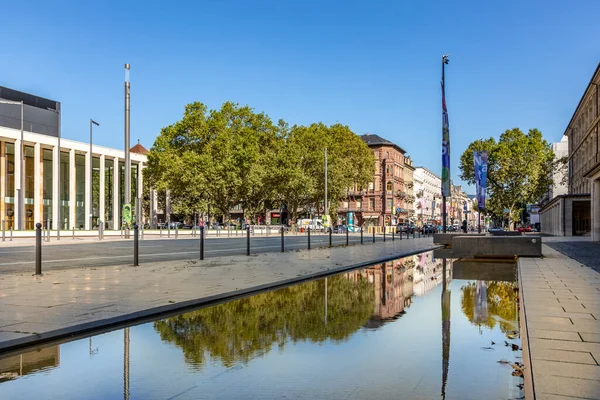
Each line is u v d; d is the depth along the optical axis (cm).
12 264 1411
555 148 10081
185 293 852
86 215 6381
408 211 11394
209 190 5600
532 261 1608
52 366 446
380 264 1639
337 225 8156
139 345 523
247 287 942
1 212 5300
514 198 6969
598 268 1342
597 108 5100
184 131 5844
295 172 5966
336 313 714
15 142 5456
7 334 536
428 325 629
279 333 582
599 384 356
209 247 2423
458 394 372
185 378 413
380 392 377
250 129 6066
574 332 529
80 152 6328
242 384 398
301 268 1348
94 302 749
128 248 2308
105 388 388
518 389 384
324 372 429
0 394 373
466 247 1894
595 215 3195
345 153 7312
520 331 593
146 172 5922
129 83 3100
